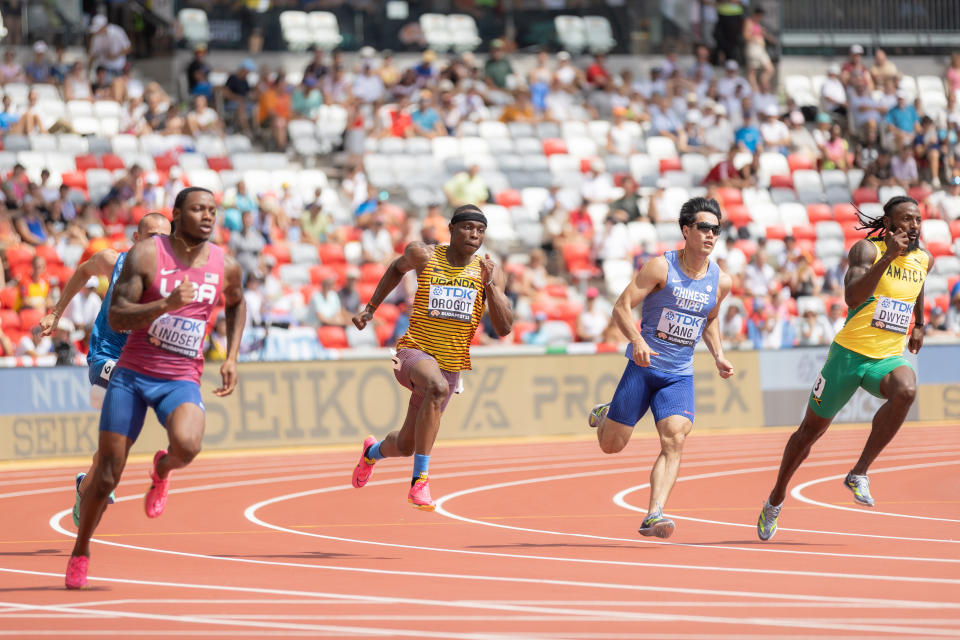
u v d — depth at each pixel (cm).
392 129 7212
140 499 3341
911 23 8794
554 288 6262
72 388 4750
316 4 7981
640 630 1522
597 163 7150
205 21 7712
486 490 3494
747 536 2509
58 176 6262
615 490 3475
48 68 7075
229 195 6075
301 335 5369
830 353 2458
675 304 2372
